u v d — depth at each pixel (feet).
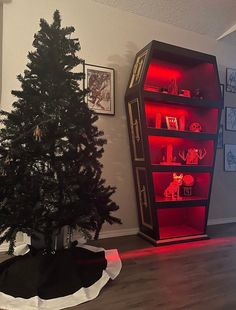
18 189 4.81
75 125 5.14
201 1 8.45
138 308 4.43
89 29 8.30
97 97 8.34
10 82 7.21
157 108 9.02
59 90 5.02
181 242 7.97
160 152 9.07
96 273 5.42
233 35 10.34
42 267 5.05
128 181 8.84
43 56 5.17
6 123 4.99
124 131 8.80
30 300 4.46
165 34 9.61
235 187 10.98
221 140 10.68
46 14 7.68
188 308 4.42
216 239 8.39
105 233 8.46
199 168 8.29
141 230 8.66
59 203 5.06
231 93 10.98
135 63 8.48
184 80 9.68
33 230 5.04
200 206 8.49
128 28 8.93
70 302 4.53
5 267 5.30
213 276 5.67
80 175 5.31
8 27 7.21
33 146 4.90
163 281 5.41
